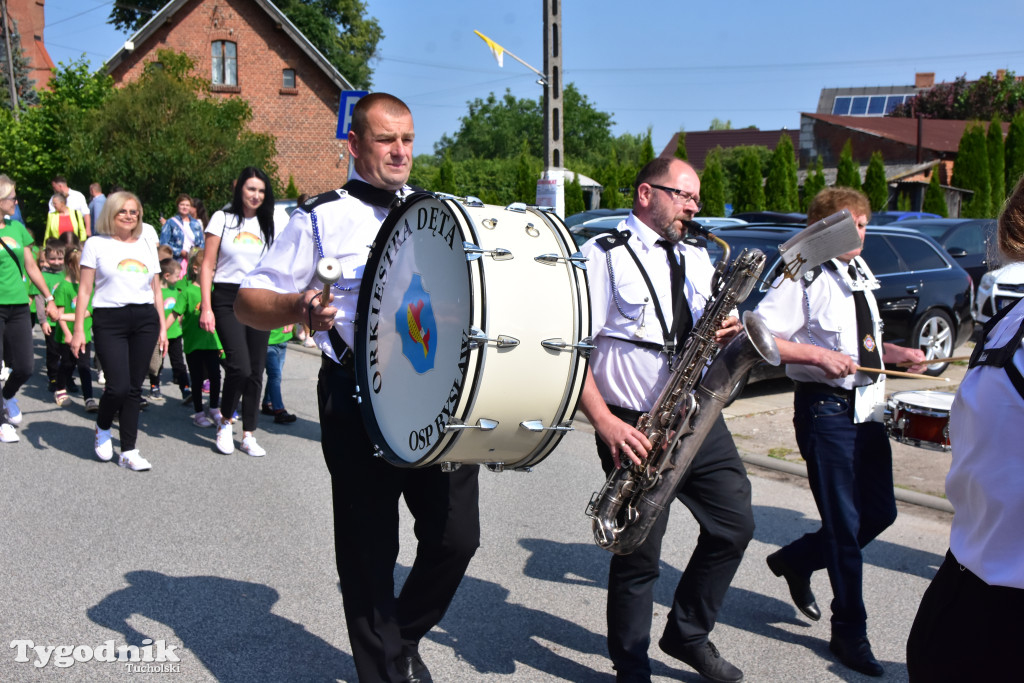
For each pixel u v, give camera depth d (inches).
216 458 241.0
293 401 315.9
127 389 225.9
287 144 1169.4
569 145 2913.4
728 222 449.4
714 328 115.6
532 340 95.1
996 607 68.2
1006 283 156.2
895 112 2326.5
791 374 137.6
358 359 109.0
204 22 1127.6
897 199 1349.7
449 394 94.6
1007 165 1211.2
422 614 119.3
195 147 884.0
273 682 126.1
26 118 894.4
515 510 202.2
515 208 103.0
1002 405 67.2
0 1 1144.8
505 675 130.3
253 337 242.2
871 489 137.9
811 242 120.5
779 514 202.4
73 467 228.5
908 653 76.5
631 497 116.1
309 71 1164.5
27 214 893.2
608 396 124.1
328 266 90.8
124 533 181.8
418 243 101.0
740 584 165.2
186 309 274.7
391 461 103.7
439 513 114.5
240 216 237.9
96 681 124.3
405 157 114.2
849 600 133.5
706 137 2176.4
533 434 100.0
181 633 139.6
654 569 120.9
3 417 252.2
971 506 70.4
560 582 163.9
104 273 220.4
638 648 121.0
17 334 256.7
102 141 866.8
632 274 121.8
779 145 1109.7
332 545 178.1
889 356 139.7
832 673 132.5
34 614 144.4
